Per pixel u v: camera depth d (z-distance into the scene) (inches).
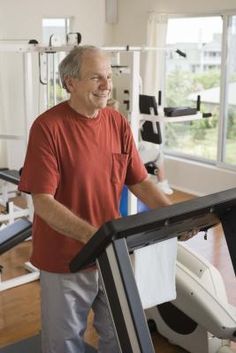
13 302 134.3
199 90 245.9
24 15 235.3
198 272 107.0
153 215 52.1
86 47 70.9
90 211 74.5
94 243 49.8
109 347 83.1
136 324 48.9
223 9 224.1
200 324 103.2
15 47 138.9
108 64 70.9
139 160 81.4
